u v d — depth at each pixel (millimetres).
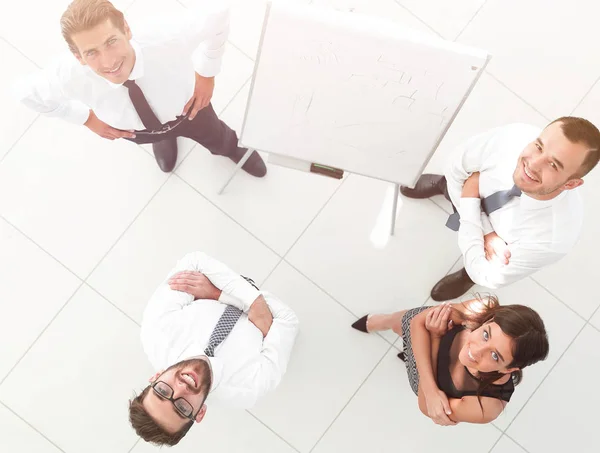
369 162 2021
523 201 1780
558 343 2660
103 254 2600
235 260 2629
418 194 2631
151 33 1647
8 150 2609
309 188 2682
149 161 2639
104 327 2576
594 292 2680
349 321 2643
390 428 2617
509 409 2637
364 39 1551
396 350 2639
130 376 2566
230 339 1911
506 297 2670
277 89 1770
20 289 2570
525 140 1809
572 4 2760
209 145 2371
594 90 2754
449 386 1972
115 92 1732
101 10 1439
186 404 1615
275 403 2594
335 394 2615
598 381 2660
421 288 2668
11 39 2629
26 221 2594
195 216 2637
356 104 1771
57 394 2547
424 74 1616
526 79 2748
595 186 2707
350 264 2664
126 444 2545
